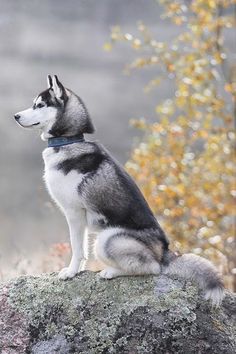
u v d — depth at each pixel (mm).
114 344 11461
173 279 12102
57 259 18766
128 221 12352
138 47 24641
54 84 12867
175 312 11570
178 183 23375
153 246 12312
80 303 11812
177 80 24359
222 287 11852
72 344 11555
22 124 12922
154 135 24203
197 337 11484
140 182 23281
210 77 24000
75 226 12680
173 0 25250
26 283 12258
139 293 11875
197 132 23922
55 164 12641
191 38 24531
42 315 11797
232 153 24156
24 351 11617
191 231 22781
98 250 12312
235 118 24453
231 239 22312
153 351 11398
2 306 12000
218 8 24406
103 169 12453
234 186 23562
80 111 12930
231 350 11477
